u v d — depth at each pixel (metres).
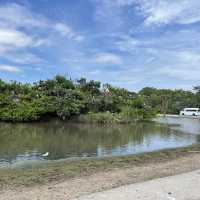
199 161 14.70
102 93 49.81
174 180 10.22
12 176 11.05
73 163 14.01
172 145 22.11
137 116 45.91
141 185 9.52
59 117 42.72
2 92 42.06
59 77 47.12
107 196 8.28
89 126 37.81
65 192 8.97
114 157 15.94
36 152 18.30
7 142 22.34
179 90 98.19
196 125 42.34
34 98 42.66
